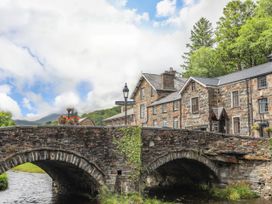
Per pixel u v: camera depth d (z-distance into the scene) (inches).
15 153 662.5
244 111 1241.4
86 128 748.6
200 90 1398.9
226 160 899.4
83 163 737.0
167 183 1182.3
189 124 1450.5
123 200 718.5
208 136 898.7
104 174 756.0
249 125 1216.8
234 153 888.9
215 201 820.6
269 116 1148.5
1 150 650.8
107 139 768.9
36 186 1146.7
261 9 1809.8
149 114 1792.6
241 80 1259.8
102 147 761.0
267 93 1162.0
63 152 715.4
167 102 1624.0
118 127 780.0
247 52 1768.0
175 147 848.3
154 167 812.0
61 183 1003.9
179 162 983.6
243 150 888.3
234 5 1979.6
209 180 984.3
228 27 1980.8
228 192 853.8
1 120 1320.1
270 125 1141.1
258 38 1686.8
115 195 738.8
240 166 891.4
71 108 922.1
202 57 2026.3
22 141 673.0
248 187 868.0
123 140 777.6
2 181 1056.2
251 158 871.7
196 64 2028.8
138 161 776.3
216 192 884.0
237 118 1274.6
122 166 767.7
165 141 836.0
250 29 1708.9
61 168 874.8
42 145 693.3
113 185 756.6
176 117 1553.9
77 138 735.1
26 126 681.0
